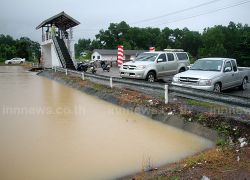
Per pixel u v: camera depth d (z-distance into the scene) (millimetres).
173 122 9016
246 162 5633
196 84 11719
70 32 33969
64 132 8258
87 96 14844
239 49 64500
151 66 16219
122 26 115438
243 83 14984
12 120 9656
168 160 6227
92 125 9008
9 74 31375
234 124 7629
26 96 14727
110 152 6699
